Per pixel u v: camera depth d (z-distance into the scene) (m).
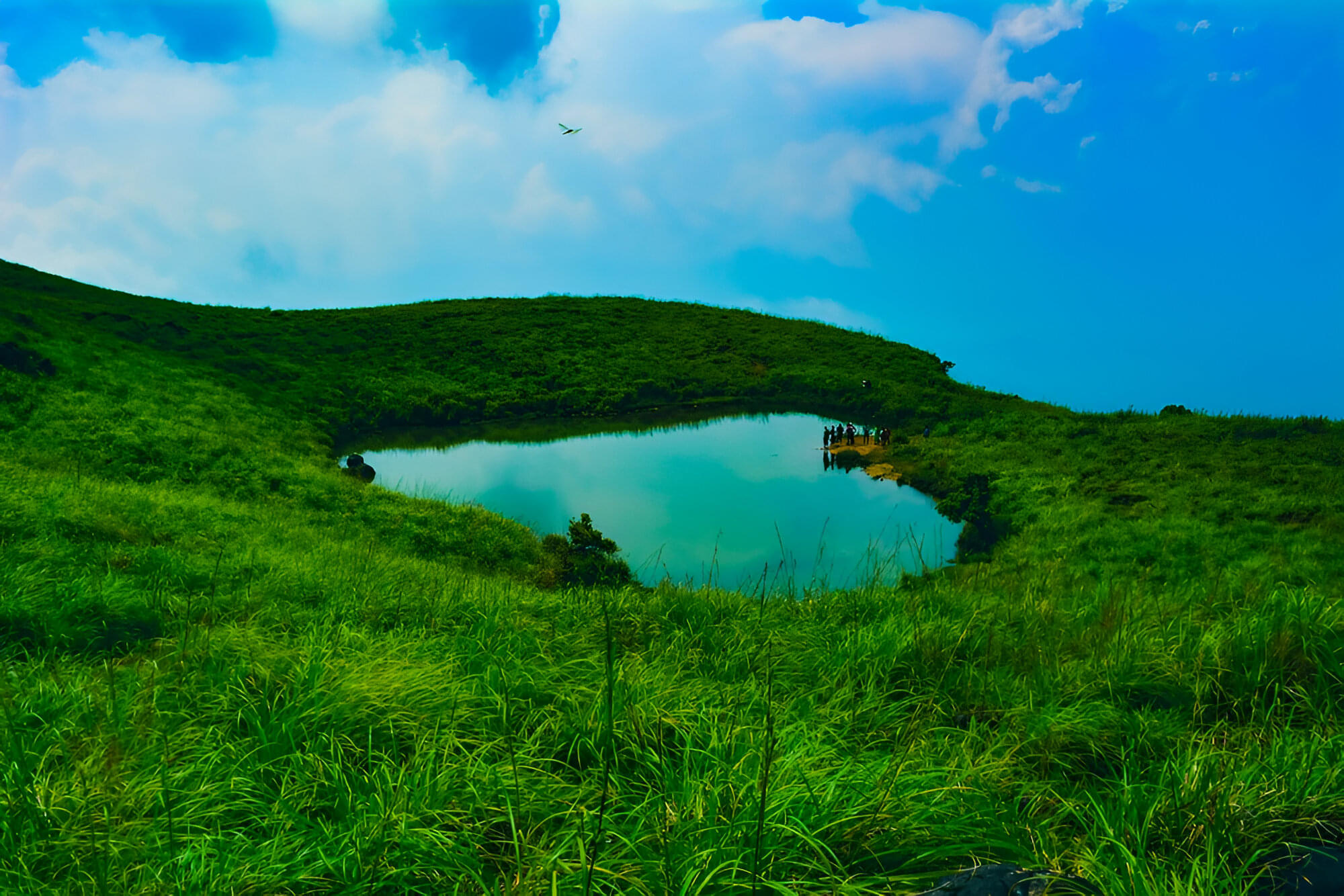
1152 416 28.50
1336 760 2.83
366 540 15.15
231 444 21.50
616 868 2.27
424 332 45.94
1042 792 2.85
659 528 17.97
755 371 44.09
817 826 2.38
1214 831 2.33
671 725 3.29
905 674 4.41
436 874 2.28
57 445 18.64
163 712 3.40
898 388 39.41
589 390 39.56
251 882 2.24
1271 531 14.02
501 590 7.40
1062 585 7.56
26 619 5.32
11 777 2.71
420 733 3.24
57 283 40.50
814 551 15.04
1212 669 4.00
